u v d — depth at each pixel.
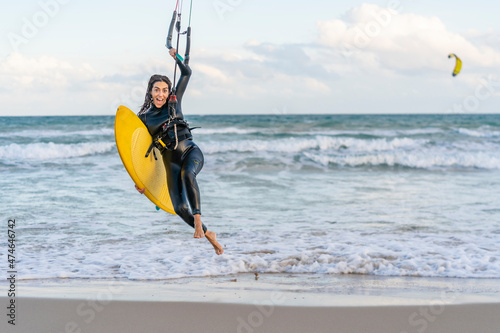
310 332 5.20
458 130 36.38
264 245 9.15
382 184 18.11
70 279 7.20
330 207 13.17
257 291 6.62
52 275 7.37
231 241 9.50
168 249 8.97
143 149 6.21
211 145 26.94
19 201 13.42
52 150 24.81
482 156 25.53
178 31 6.38
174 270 7.70
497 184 18.36
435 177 20.78
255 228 10.61
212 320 5.50
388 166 24.75
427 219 11.66
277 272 7.72
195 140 31.31
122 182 17.00
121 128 6.16
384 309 5.89
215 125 40.09
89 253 8.69
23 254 8.59
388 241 9.48
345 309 5.88
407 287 6.85
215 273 7.59
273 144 27.89
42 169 20.36
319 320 5.53
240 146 27.36
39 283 6.95
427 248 8.91
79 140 29.53
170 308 5.88
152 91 6.27
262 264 7.96
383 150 29.42
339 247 8.92
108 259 8.30
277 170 22.28
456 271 7.64
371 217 11.87
